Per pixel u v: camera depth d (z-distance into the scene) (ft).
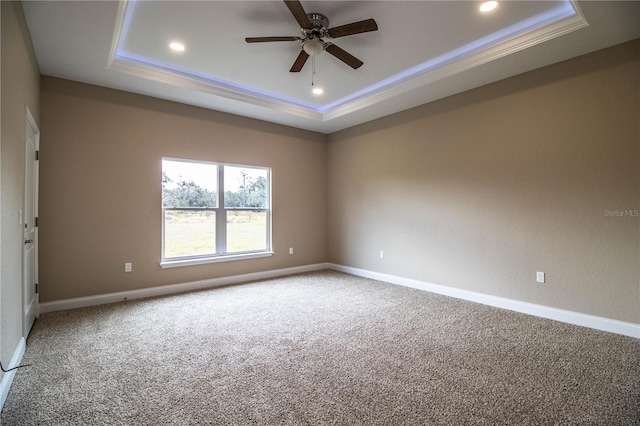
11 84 6.43
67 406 5.58
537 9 8.08
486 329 9.23
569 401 5.71
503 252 11.28
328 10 8.11
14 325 6.82
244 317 10.32
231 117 15.10
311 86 13.15
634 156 8.57
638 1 6.97
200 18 8.38
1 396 5.52
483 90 11.76
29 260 9.09
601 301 9.14
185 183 14.03
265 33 9.13
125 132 12.24
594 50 9.14
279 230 16.98
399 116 14.87
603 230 9.09
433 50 10.21
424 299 12.39
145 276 12.71
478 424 5.11
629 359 7.28
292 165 17.47
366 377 6.58
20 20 7.14
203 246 14.53
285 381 6.43
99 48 9.11
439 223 13.30
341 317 10.32
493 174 11.53
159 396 5.90
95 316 10.33
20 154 7.38
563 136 9.83
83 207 11.39
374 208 16.14
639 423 5.12
